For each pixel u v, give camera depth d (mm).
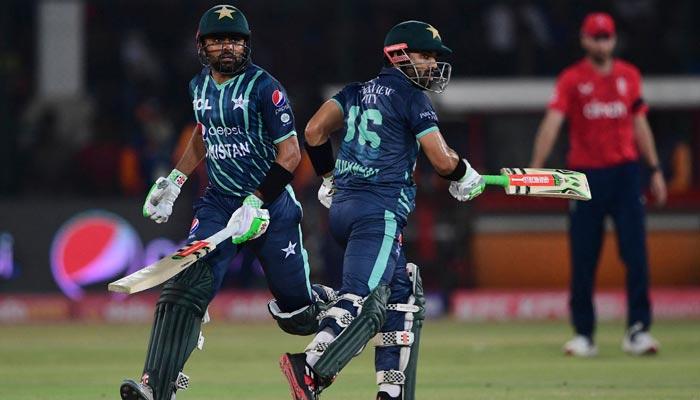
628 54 62469
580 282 33906
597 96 32844
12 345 39438
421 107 19891
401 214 20047
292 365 18406
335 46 64062
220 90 21000
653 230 49844
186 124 63469
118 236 50719
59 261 50719
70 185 57312
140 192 57250
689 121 49938
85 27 65500
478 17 63406
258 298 50438
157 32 66625
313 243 49625
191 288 20094
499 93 50312
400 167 20062
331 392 25953
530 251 50312
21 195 56062
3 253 50656
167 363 19719
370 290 19312
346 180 20281
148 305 50250
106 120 61250
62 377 29984
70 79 62750
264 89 20812
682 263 49844
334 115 20641
